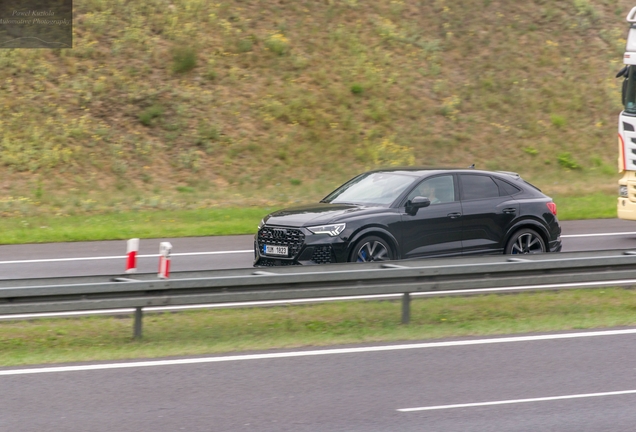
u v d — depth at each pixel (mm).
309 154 35062
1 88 34469
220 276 13211
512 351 11727
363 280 13336
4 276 18469
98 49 37344
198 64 37812
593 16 46969
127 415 8938
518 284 14156
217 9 41156
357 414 8969
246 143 34688
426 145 37094
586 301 15547
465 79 41344
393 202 16781
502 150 37812
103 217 27906
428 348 11914
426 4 45469
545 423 8664
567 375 10492
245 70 38219
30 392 9781
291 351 11773
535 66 42938
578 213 29266
